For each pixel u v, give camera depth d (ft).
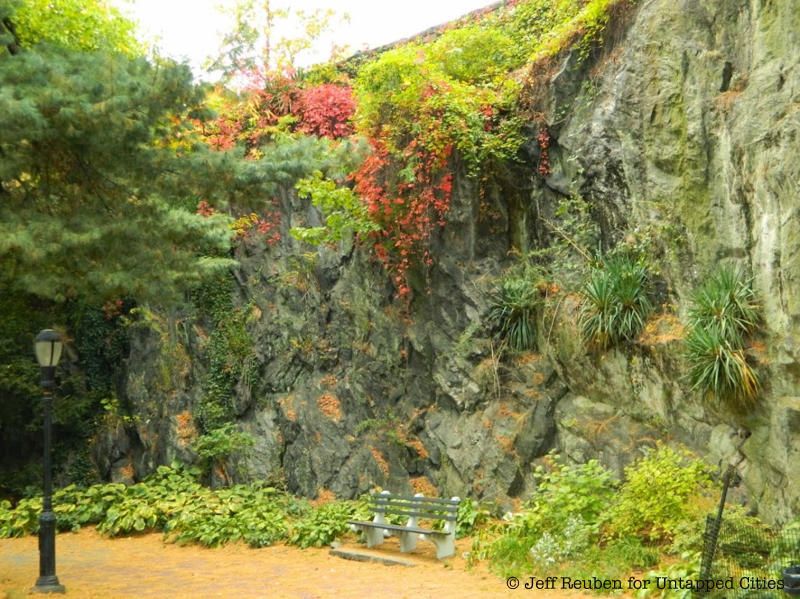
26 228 29.81
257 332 57.72
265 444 55.16
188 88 32.81
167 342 61.05
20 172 31.76
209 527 43.09
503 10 54.60
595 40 42.60
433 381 48.98
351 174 48.73
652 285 38.47
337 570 34.47
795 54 31.86
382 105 47.52
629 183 39.32
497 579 30.91
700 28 36.63
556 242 43.86
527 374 44.93
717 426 35.06
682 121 36.65
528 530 34.58
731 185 34.27
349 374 52.90
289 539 41.24
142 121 31.73
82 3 55.67
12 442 62.85
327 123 57.52
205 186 34.55
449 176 46.26
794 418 30.50
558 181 43.93
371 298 52.24
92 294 35.17
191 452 57.47
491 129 46.11
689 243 36.37
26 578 34.22
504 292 45.55
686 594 24.99
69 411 61.62
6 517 48.14
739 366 31.76
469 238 46.91
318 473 51.90
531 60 46.78
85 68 32.09
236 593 30.14
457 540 39.19
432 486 47.62
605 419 40.40
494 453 44.29
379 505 39.24
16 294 60.90
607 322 38.50
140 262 33.04
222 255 59.31
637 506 32.32
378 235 49.90
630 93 39.27
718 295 32.96
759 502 32.35
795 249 30.58
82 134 30.60
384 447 50.06
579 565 30.04
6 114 27.76
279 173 35.29
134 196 34.60
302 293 56.29
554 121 43.73
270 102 59.62
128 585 32.50
